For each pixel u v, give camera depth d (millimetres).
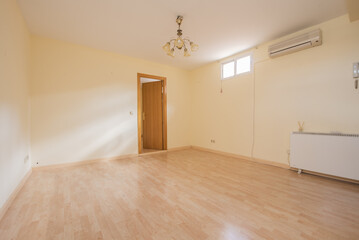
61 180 2820
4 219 1731
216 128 4984
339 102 2785
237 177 2961
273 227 1604
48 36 3398
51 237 1467
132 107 4559
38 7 2494
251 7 2508
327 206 1989
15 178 2271
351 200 2131
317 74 3010
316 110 3029
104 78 4125
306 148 3020
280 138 3531
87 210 1905
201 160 4160
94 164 3820
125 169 3439
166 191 2398
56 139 3541
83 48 3852
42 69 3412
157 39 3533
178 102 5617
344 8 2543
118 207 1969
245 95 4184
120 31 3201
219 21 2877
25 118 2893
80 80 3812
